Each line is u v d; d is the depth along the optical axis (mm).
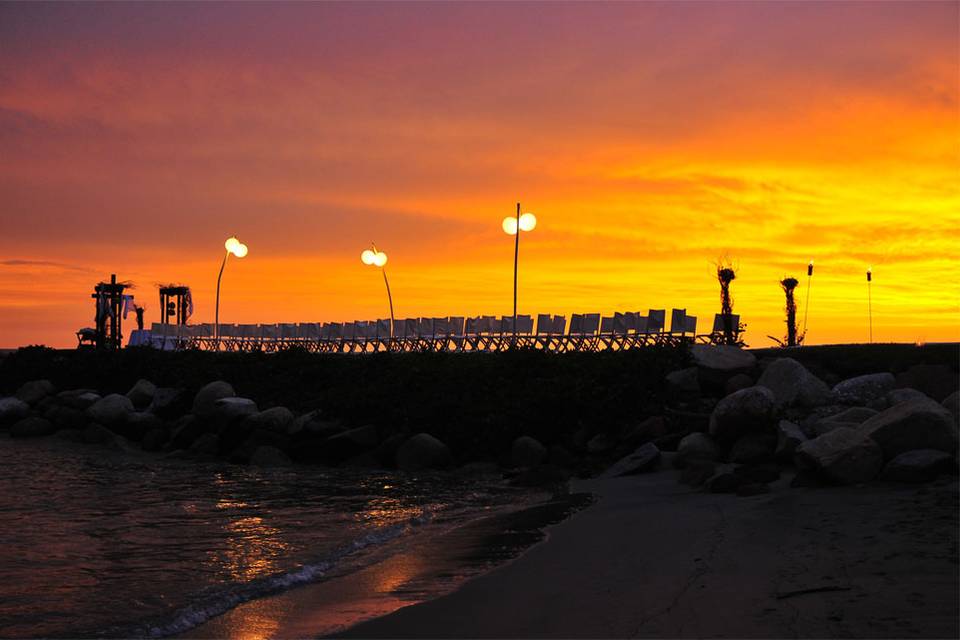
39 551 11742
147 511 15422
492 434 22484
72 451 27531
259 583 8953
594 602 7156
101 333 41844
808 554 8180
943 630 5688
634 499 13750
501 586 8102
